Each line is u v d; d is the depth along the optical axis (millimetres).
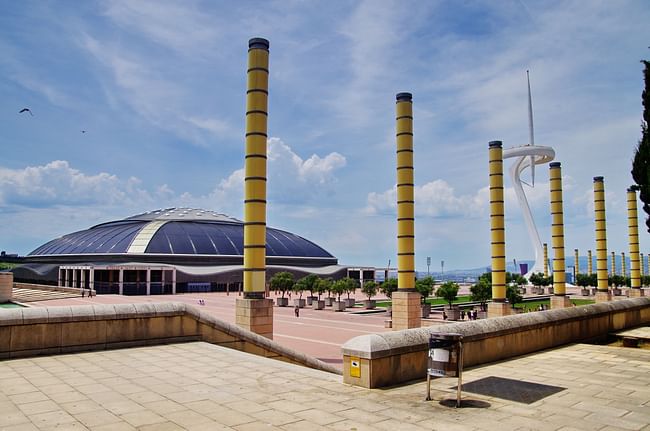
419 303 36344
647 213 26531
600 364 14477
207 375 13086
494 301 42281
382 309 63250
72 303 65750
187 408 10188
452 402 10469
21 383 12250
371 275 130875
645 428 8938
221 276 105250
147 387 11867
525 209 116625
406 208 36750
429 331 13180
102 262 106250
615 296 79875
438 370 10344
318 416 9602
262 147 28500
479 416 9578
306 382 12305
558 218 51094
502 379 12547
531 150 106250
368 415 9656
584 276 108562
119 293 91000
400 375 12164
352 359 11977
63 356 15555
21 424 9203
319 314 57844
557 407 10180
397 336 12297
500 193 42688
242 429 8906
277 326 44719
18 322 15367
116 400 10781
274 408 10141
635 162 26734
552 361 14906
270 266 116250
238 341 19203
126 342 17078
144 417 9617
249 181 28297
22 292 79938
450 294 56125
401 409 10016
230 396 11055
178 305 18172
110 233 118125
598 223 57938
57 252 120875
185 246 110938
